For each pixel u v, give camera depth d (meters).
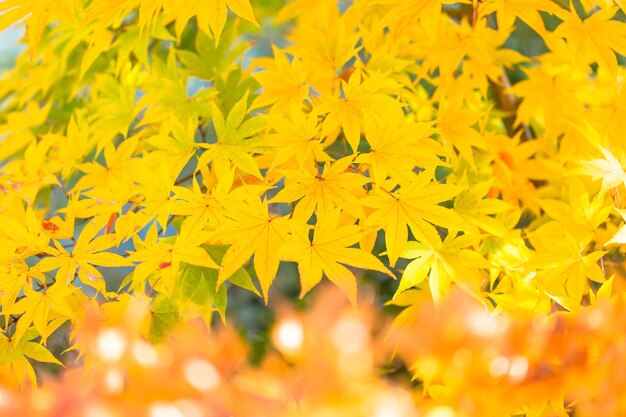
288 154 1.25
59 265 1.26
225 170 1.26
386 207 1.24
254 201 1.24
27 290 1.26
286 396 1.20
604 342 1.24
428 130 1.25
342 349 1.21
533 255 1.31
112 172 1.34
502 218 1.33
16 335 1.27
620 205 1.30
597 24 1.29
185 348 1.21
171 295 1.26
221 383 1.20
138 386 1.19
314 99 1.30
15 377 1.27
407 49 1.40
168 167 1.28
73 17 1.30
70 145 1.37
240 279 1.28
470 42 1.36
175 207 1.25
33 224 1.26
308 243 1.23
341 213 1.29
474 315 1.24
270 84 1.30
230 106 1.36
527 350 1.23
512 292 1.29
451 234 1.27
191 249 1.25
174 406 1.19
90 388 1.19
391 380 1.37
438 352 1.24
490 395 1.23
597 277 1.27
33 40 1.32
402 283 1.25
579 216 1.29
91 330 1.23
